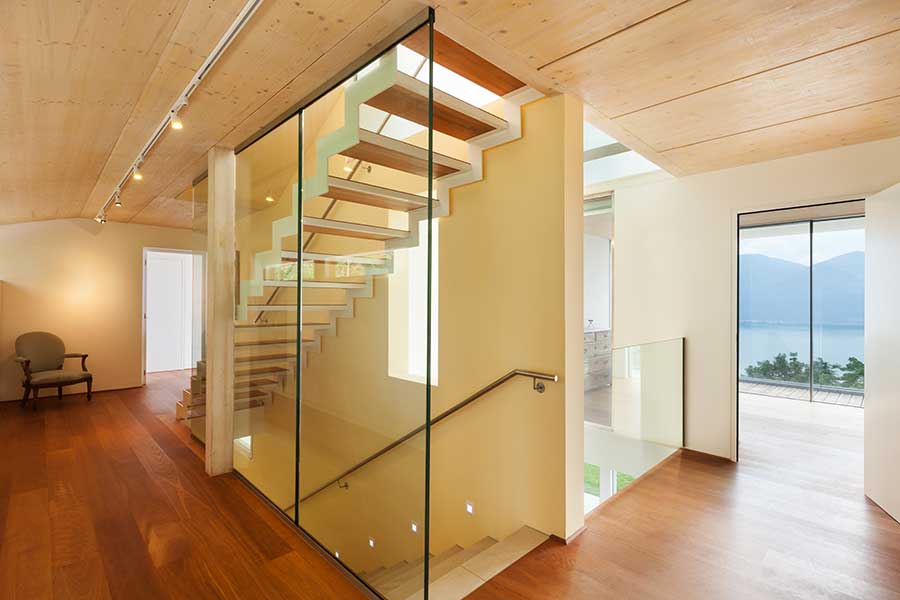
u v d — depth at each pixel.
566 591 1.97
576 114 2.47
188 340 8.85
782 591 1.96
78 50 2.00
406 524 1.89
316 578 2.10
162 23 1.86
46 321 5.99
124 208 5.59
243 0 1.72
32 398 5.82
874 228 2.83
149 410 5.32
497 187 2.77
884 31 1.73
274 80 2.40
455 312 3.06
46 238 5.99
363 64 2.13
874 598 1.91
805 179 3.24
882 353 2.71
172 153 3.53
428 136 1.81
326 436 2.44
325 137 2.41
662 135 2.88
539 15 1.70
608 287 5.00
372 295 2.18
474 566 2.19
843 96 2.31
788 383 6.16
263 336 3.08
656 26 1.75
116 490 3.04
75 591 1.97
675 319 3.89
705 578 2.05
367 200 2.21
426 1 1.68
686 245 3.83
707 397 3.71
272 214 3.04
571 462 2.45
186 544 2.37
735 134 2.86
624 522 2.58
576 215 2.51
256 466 3.09
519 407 2.67
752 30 1.75
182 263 8.84
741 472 3.32
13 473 3.32
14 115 2.59
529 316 2.61
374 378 2.13
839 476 3.23
